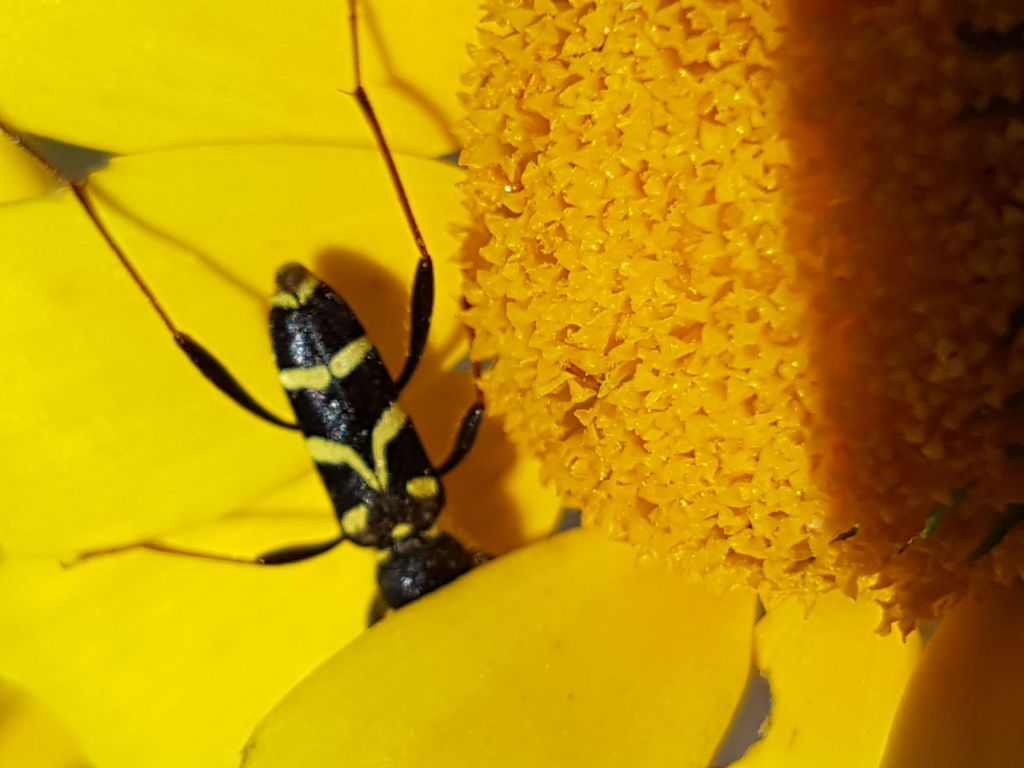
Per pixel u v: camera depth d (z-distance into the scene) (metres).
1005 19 0.05
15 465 0.06
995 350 0.06
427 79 0.06
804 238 0.06
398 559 0.06
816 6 0.06
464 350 0.06
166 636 0.06
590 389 0.06
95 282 0.06
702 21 0.06
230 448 0.06
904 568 0.06
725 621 0.06
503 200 0.06
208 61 0.06
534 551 0.06
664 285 0.06
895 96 0.06
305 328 0.06
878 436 0.06
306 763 0.06
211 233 0.06
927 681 0.06
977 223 0.06
